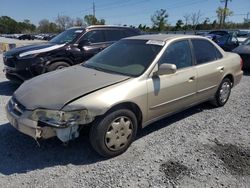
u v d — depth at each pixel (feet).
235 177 10.61
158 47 13.92
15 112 11.50
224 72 17.75
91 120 10.71
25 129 10.91
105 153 11.55
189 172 10.86
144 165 11.30
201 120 16.30
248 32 69.41
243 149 12.83
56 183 10.05
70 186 9.89
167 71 12.60
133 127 12.30
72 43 23.48
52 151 12.22
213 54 17.34
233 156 12.15
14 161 11.42
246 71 33.86
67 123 10.42
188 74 14.70
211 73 16.46
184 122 15.92
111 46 16.03
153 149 12.62
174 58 14.26
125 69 13.20
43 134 10.68
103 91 11.20
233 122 16.14
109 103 10.94
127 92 11.63
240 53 32.63
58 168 11.00
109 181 10.21
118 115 11.51
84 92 11.06
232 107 18.90
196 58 15.70
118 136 11.73
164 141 13.46
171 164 11.41
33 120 10.71
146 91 12.41
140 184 10.07
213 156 12.10
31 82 13.03
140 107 12.29
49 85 12.00
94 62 14.85
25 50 21.83
